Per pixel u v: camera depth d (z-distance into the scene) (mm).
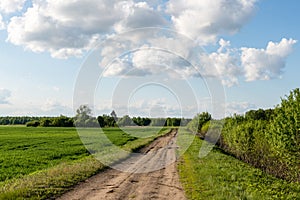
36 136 61562
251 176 18250
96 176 17719
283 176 20969
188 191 13961
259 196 12625
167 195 13227
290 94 17375
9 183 16062
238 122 37969
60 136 61719
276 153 19375
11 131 80125
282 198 13328
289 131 17031
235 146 34188
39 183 14812
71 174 17359
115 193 13555
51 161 27766
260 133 25953
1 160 28297
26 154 33000
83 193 13500
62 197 12727
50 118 118438
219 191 13492
